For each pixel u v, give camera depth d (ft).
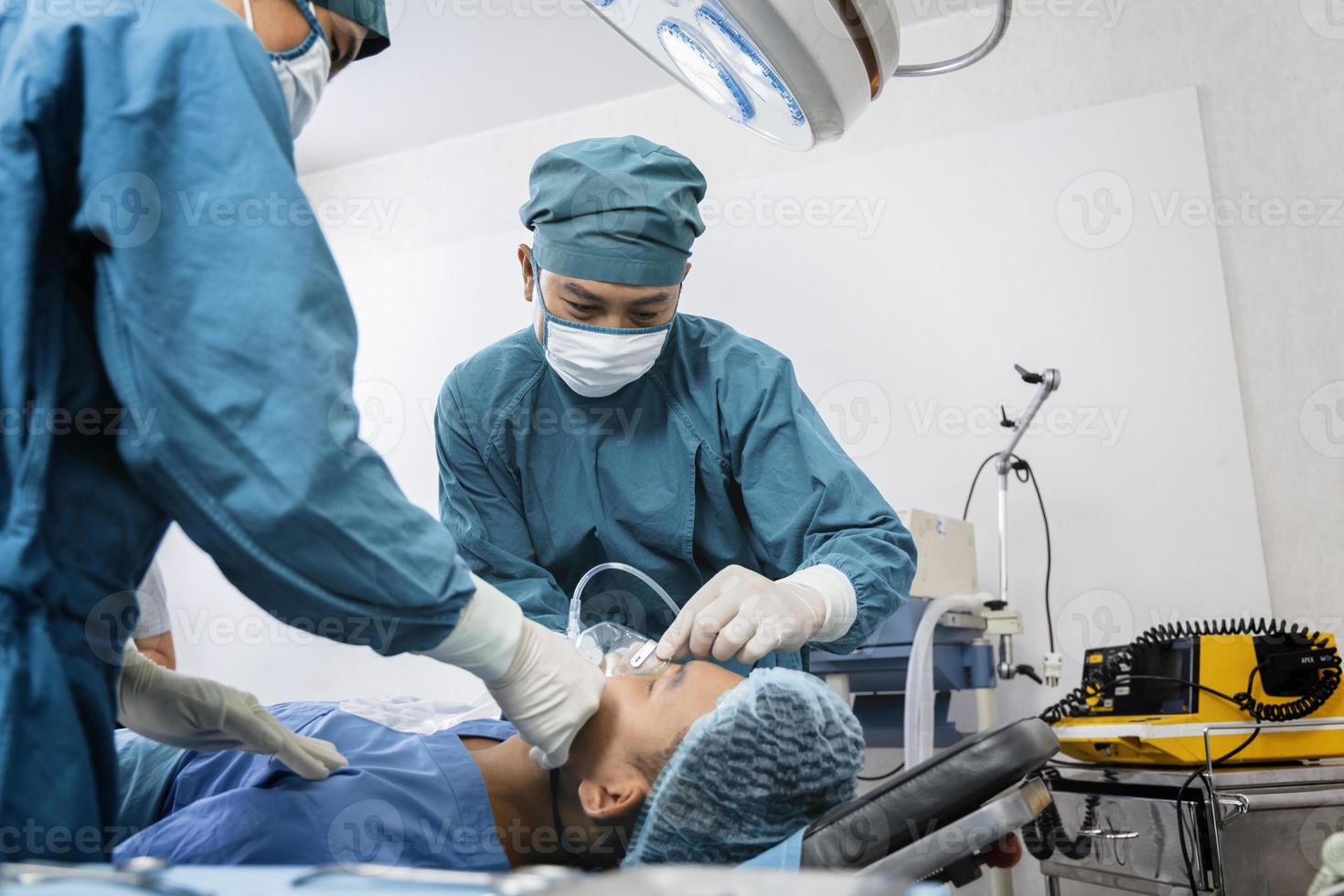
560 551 6.04
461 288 14.87
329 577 2.97
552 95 14.44
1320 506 10.51
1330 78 11.16
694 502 5.83
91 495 3.06
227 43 3.13
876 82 4.33
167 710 3.76
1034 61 12.22
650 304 5.54
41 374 2.99
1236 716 6.40
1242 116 11.40
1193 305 11.15
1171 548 10.84
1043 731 3.43
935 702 10.08
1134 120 11.64
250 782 4.20
